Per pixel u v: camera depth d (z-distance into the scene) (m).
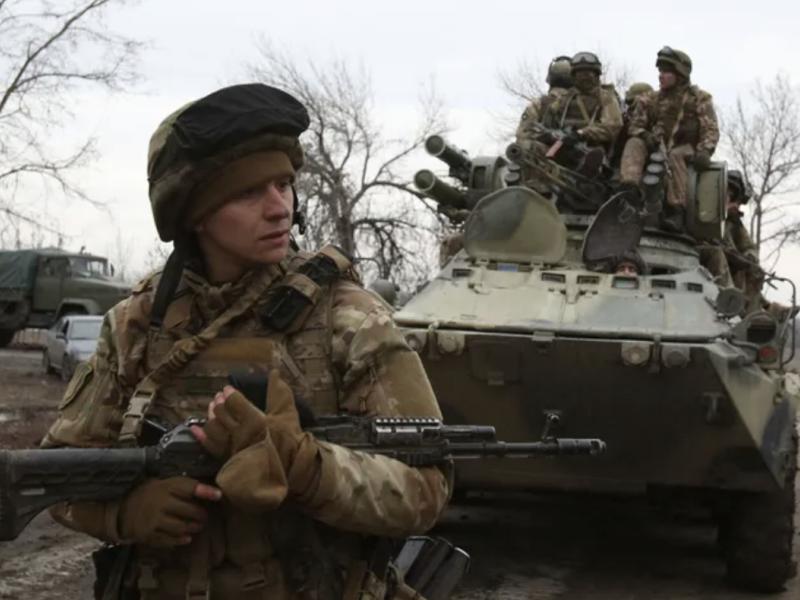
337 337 2.48
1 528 2.17
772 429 7.58
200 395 2.49
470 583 8.05
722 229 9.89
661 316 7.87
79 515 2.35
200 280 2.58
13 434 13.55
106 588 2.54
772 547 7.81
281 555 2.41
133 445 2.44
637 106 10.13
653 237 9.46
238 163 2.41
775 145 29.20
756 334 7.50
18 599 6.99
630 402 7.43
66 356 22.00
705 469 7.56
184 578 2.44
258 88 2.45
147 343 2.60
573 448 2.57
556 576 8.38
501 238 8.96
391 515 2.32
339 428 2.37
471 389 7.69
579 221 9.54
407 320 7.88
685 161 10.07
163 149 2.46
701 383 7.20
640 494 7.78
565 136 9.66
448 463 2.49
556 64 10.72
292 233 2.68
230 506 2.38
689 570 8.71
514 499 10.90
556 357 7.40
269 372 2.43
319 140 26.66
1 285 30.53
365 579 2.49
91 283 30.36
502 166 10.57
